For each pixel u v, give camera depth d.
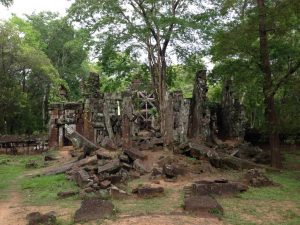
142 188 15.20
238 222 11.64
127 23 30.69
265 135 30.89
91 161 20.89
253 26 22.81
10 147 34.47
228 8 24.14
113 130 31.41
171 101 25.22
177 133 25.22
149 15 29.70
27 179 20.73
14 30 45.62
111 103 32.22
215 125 30.59
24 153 33.34
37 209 13.88
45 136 37.34
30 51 47.22
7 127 50.06
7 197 16.69
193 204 12.49
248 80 25.05
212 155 21.25
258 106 38.34
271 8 22.05
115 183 17.19
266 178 17.83
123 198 14.88
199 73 28.30
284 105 22.78
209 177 18.88
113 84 35.38
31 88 52.44
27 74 50.22
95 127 31.02
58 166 23.39
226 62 26.17
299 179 19.83
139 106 37.81
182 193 15.59
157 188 15.27
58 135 33.34
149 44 32.62
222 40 23.86
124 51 31.95
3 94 42.81
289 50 24.47
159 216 11.88
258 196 15.36
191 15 30.56
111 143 24.25
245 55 24.59
